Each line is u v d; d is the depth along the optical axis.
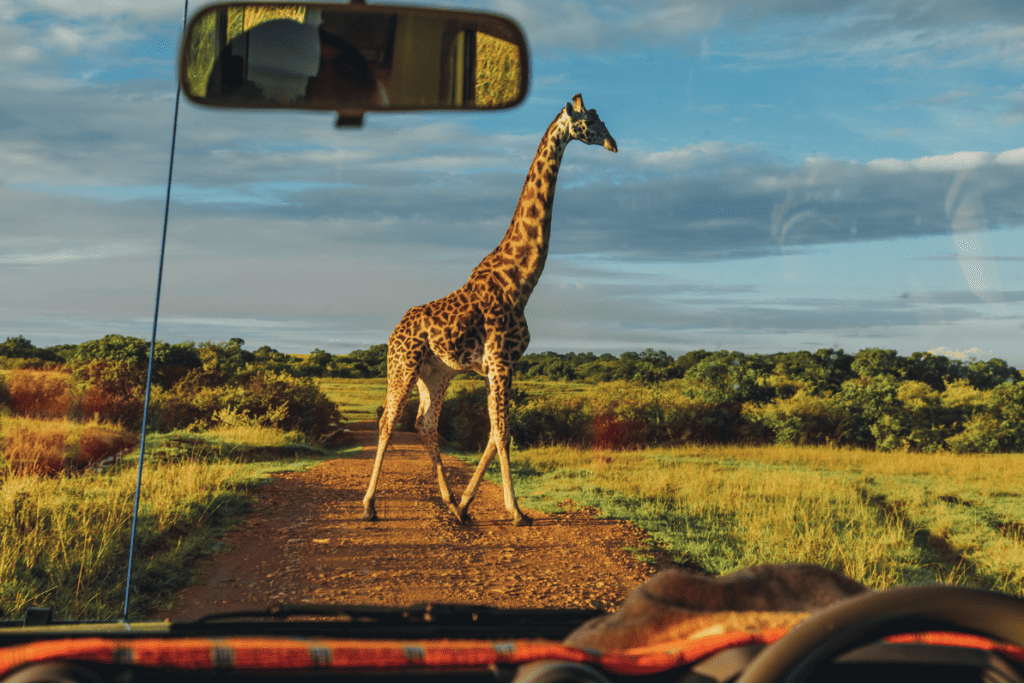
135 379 20.16
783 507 8.88
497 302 9.56
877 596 1.23
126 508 7.34
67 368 19.12
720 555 7.16
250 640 1.22
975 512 8.99
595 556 7.22
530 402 23.42
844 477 12.16
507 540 7.96
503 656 1.26
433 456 10.01
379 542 7.68
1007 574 6.68
